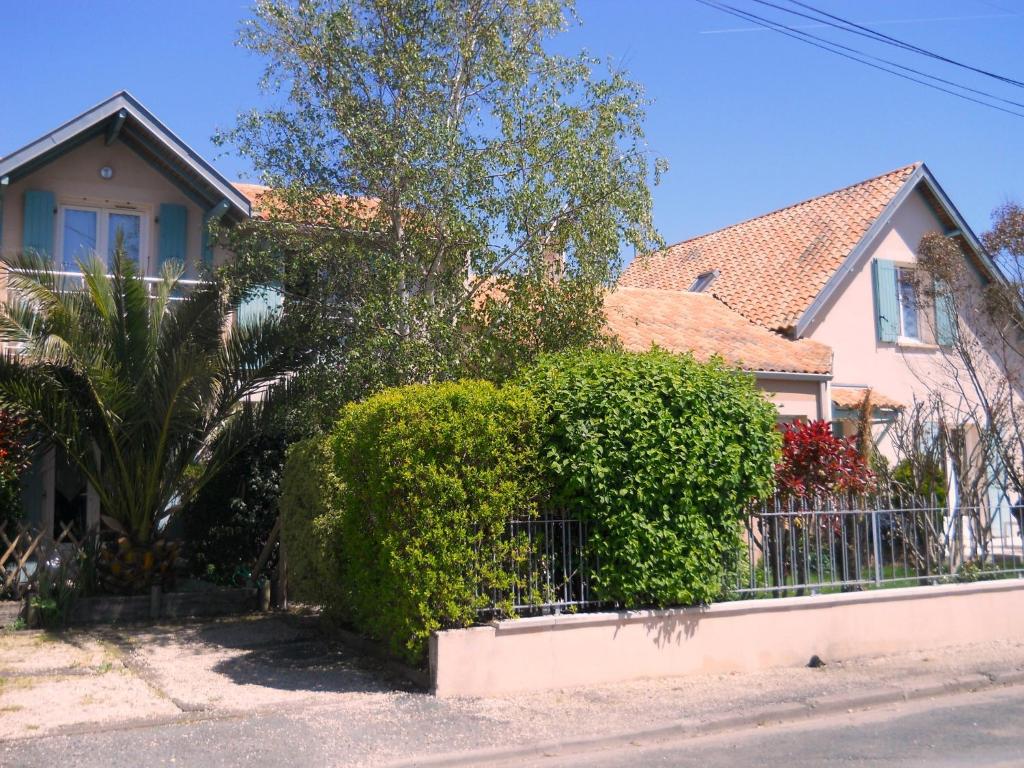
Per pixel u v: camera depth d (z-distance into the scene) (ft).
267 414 39.11
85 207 46.57
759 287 64.44
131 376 37.50
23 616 36.24
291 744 21.85
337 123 36.63
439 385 28.09
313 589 33.53
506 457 27.17
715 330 56.44
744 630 30.32
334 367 36.58
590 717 24.50
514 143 36.86
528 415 27.71
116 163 46.80
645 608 29.07
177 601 38.81
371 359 34.47
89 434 38.14
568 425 27.96
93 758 20.71
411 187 35.42
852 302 61.52
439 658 25.88
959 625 34.78
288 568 37.14
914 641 33.68
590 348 34.42
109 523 39.75
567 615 27.68
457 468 26.55
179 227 47.65
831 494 34.22
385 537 26.61
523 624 26.84
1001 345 58.95
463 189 35.45
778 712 25.59
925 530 35.86
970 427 55.52
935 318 55.57
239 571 43.04
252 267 37.09
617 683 28.07
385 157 35.68
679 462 28.89
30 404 35.96
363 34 37.45
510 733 22.97
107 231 46.83
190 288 42.88
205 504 43.14
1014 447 43.19
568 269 36.91
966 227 63.00
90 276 36.99
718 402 29.94
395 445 26.11
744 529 31.42
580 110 37.47
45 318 36.14
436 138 35.14
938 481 39.55
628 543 28.12
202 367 36.60
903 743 23.27
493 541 27.09
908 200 64.95
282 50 37.99
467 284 37.19
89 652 31.68
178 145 45.29
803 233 68.59
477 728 23.26
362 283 36.52
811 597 31.83
